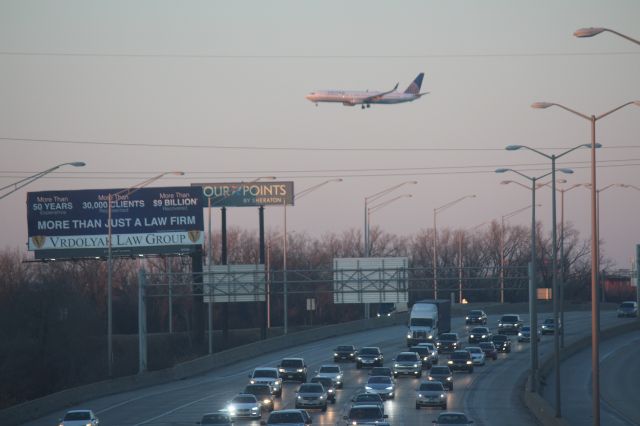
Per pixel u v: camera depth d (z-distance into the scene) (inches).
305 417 6176.2
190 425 7377.0
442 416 6033.5
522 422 7337.6
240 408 7357.3
